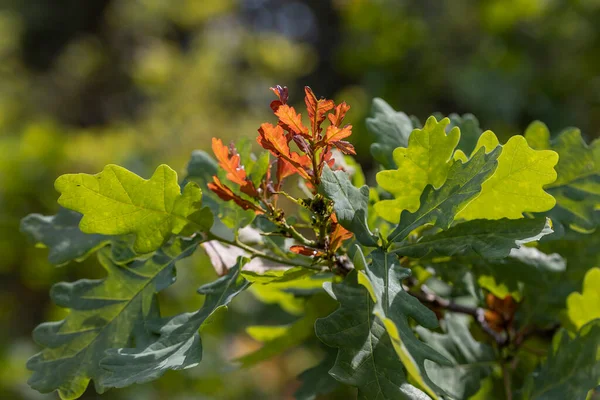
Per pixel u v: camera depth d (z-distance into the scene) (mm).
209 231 544
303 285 608
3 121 2193
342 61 1770
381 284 485
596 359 519
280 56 2742
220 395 1432
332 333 484
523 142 515
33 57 3635
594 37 1670
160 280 544
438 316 627
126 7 2996
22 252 1518
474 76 1611
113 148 1828
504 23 1671
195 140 2104
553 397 529
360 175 615
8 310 1678
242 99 2619
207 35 2783
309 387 593
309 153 501
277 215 534
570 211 579
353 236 540
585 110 1668
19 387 1441
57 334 541
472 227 518
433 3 1723
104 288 548
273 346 631
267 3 4383
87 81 3000
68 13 3572
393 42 1694
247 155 577
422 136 524
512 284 596
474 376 595
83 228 520
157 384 1398
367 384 476
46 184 1579
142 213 526
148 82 2338
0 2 3533
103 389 531
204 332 1406
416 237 565
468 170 510
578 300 584
